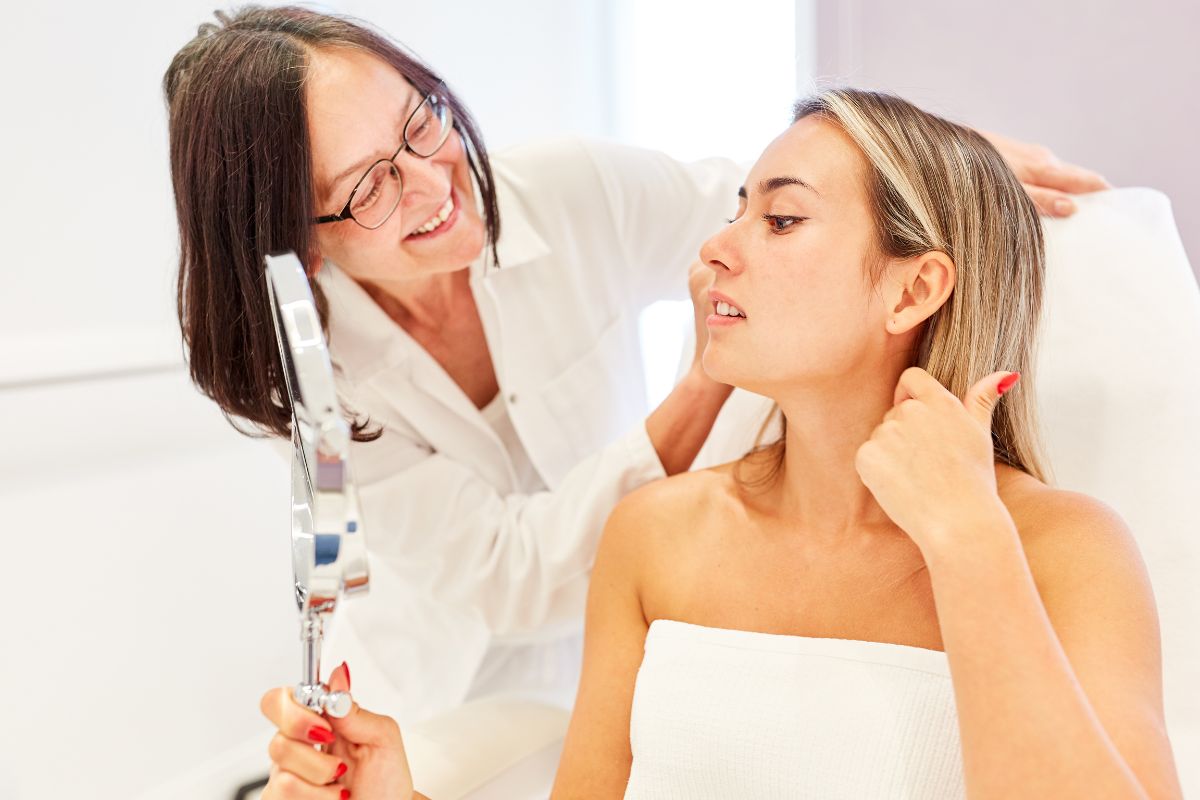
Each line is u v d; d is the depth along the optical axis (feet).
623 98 7.82
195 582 6.40
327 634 5.54
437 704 5.03
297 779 2.63
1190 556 3.57
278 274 2.13
